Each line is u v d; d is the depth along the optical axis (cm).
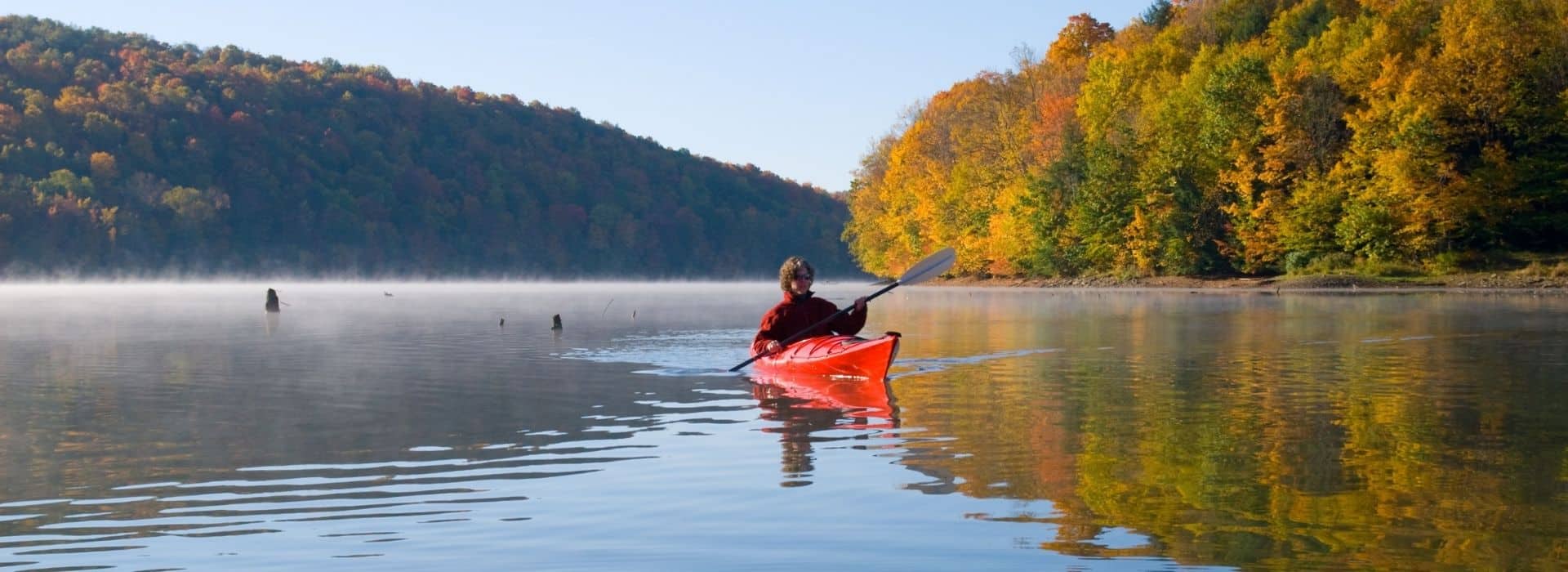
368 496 524
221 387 1016
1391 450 621
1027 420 762
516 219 13412
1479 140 4588
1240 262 5106
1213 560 398
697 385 1034
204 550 430
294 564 411
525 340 1730
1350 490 512
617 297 5094
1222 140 5025
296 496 525
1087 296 4150
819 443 671
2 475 581
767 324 1262
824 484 541
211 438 708
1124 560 400
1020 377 1077
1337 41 5216
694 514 480
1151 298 3700
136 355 1427
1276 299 3406
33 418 803
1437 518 455
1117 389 958
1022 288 5641
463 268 12562
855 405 861
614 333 1950
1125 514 470
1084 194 5547
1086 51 7900
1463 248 4550
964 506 488
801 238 15138
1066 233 5769
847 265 15188
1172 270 5238
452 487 544
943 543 427
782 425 755
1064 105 6134
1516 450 618
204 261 10112
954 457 613
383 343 1656
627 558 413
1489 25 4491
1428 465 575
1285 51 5619
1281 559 399
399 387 1022
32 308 3334
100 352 1473
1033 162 6262
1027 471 567
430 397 936
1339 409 806
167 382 1064
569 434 719
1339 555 402
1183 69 5994
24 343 1667
